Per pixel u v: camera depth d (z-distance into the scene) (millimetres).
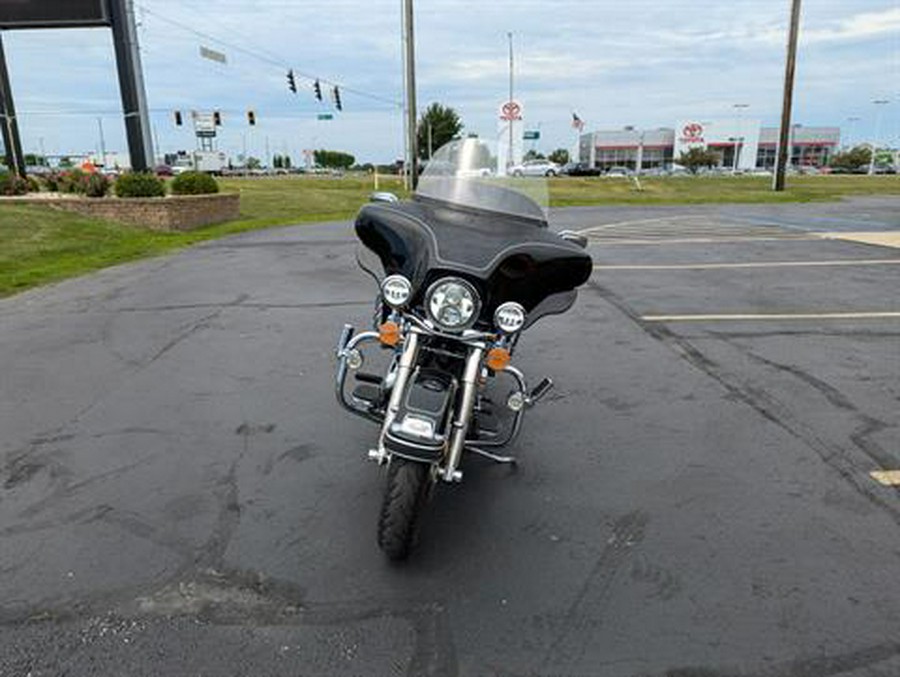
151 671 2328
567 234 3717
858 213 21688
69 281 9586
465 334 2914
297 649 2441
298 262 11398
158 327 6887
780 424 4461
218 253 12578
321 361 5738
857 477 3758
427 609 2670
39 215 15305
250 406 4715
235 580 2824
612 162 109125
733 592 2789
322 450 4039
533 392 3496
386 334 3047
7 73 26609
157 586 2777
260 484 3635
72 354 5957
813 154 111625
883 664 2400
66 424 4402
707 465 3900
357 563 2953
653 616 2645
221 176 61312
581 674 2354
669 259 11609
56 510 3355
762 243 13719
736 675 2352
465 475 3758
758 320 7234
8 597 2695
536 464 3902
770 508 3441
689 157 86062
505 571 2918
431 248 2967
